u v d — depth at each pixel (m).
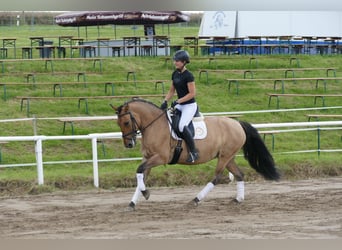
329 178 16.03
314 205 12.13
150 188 14.57
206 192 12.16
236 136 12.30
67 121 18.44
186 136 11.66
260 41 32.50
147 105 11.65
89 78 26.25
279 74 28.73
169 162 11.87
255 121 22.33
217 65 29.59
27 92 23.75
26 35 41.75
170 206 12.14
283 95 23.75
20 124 20.12
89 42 32.62
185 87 11.66
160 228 10.13
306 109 22.25
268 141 19.89
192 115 11.76
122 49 32.59
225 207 12.00
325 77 28.62
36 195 13.62
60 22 31.80
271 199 12.84
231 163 12.45
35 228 10.21
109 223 10.55
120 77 26.75
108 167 16.42
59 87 24.75
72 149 18.45
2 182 14.16
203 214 11.32
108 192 13.98
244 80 26.11
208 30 35.25
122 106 11.48
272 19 33.94
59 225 10.42
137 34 43.28
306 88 27.03
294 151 18.00
